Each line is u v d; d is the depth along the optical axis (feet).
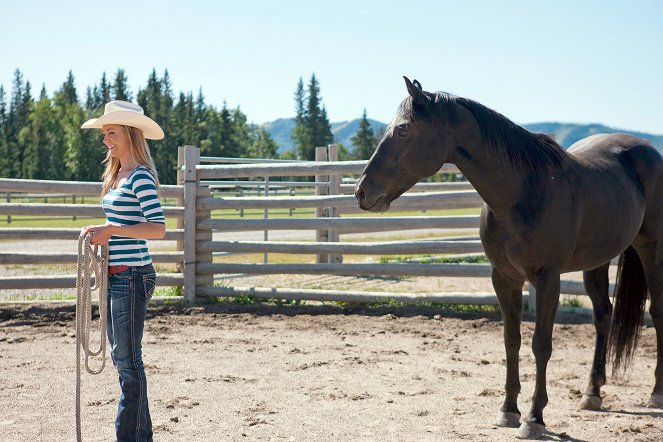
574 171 14.06
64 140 254.47
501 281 14.10
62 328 23.80
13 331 23.21
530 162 13.23
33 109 280.10
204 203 28.32
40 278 26.94
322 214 36.40
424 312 26.73
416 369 18.76
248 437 12.75
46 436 12.67
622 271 17.01
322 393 16.06
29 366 18.37
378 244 27.81
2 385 16.35
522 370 19.13
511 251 13.39
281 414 14.30
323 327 24.57
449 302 27.55
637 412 15.29
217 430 13.15
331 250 28.07
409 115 12.80
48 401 15.05
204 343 21.70
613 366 16.81
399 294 27.94
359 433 13.08
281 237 59.77
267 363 19.12
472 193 27.02
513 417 13.84
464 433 13.16
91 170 242.58
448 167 27.53
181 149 30.45
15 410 14.33
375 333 23.63
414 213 80.89
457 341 22.66
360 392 16.19
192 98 267.59
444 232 62.75
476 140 13.03
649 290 16.87
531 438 12.89
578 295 28.99
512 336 14.05
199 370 18.16
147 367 18.37
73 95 319.88
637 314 16.83
